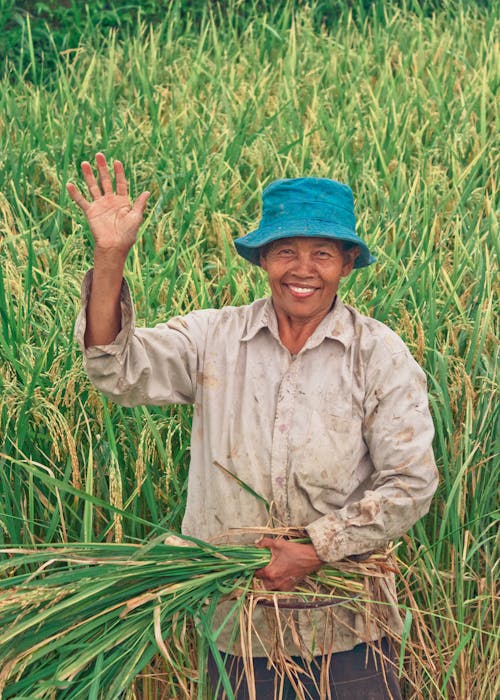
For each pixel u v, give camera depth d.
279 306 2.49
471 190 4.56
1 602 2.28
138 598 2.32
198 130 5.35
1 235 4.27
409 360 2.45
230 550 2.41
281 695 2.45
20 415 2.91
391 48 6.92
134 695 2.93
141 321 3.28
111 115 5.52
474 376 3.30
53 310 3.64
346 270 2.58
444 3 7.82
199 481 2.54
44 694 2.41
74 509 3.03
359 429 2.44
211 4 8.07
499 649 3.16
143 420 3.08
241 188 4.71
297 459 2.41
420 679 3.09
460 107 5.62
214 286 3.81
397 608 2.62
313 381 2.45
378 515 2.34
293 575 2.38
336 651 2.55
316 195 2.41
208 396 2.50
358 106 5.59
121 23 7.79
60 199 4.35
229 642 2.36
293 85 5.94
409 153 5.11
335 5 8.13
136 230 2.28
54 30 7.56
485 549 3.16
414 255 3.80
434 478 2.40
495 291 3.80
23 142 5.04
